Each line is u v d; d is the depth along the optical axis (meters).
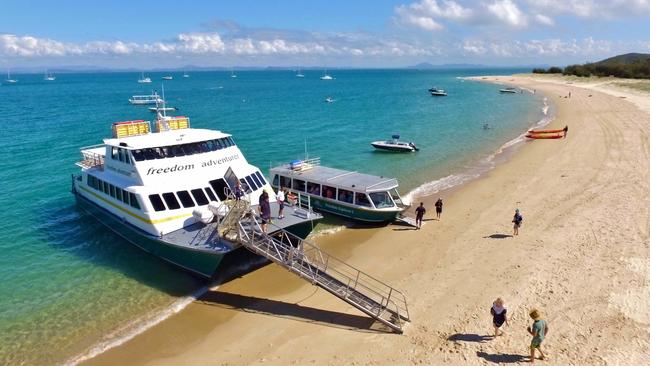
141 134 28.53
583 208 30.42
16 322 19.56
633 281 20.45
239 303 20.80
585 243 24.77
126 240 26.92
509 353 16.16
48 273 23.84
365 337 17.70
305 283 22.52
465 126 74.62
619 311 18.30
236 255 24.31
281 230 22.34
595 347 16.22
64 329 19.08
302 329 18.53
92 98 150.12
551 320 17.97
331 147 57.41
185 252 21.98
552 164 44.12
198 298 21.27
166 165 24.75
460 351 16.39
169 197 23.81
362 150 55.62
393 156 52.00
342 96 149.38
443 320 18.47
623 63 182.50
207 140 26.55
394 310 19.03
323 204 31.92
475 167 45.84
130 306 20.75
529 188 36.44
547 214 29.94
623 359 15.53
